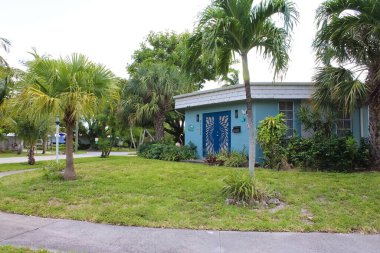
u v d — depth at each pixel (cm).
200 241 462
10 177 1024
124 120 1912
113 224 542
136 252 421
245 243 454
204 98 1405
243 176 680
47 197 702
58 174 938
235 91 1248
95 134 4169
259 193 643
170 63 2292
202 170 1023
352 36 901
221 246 443
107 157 2061
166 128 2317
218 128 1394
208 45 629
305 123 1130
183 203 642
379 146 958
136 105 1795
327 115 1084
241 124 1269
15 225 539
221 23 618
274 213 579
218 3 648
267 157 1093
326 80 954
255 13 651
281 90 1176
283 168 1028
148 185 801
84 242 457
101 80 896
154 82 1797
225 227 518
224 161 1181
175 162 1359
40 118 895
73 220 565
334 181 796
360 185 746
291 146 1059
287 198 662
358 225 523
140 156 1788
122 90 1828
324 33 907
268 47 672
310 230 508
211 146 1429
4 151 3297
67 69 862
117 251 425
